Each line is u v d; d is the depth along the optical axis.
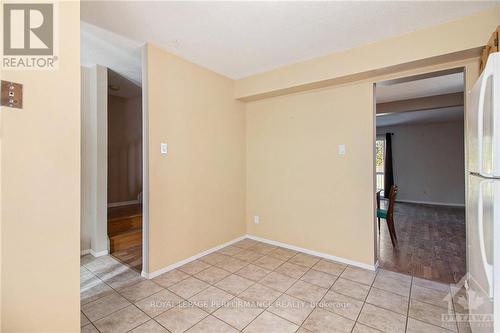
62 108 1.33
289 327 1.77
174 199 2.74
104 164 3.18
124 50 2.64
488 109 1.39
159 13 1.96
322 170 3.08
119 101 5.01
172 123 2.71
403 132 7.71
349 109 2.88
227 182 3.48
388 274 2.62
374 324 1.80
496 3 1.86
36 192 1.23
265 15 2.00
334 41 2.45
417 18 2.06
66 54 1.34
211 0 1.80
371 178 2.74
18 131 1.17
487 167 1.40
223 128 3.41
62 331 1.31
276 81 3.16
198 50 2.64
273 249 3.36
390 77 2.62
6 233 1.13
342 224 2.93
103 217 3.16
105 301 2.10
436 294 2.21
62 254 1.32
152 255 2.52
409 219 5.33
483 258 1.38
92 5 1.83
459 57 2.19
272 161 3.54
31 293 1.21
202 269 2.72
